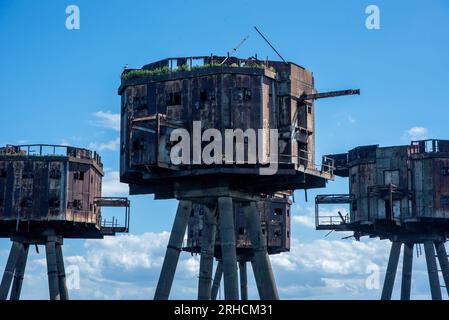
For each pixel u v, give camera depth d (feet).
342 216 246.06
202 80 163.22
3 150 227.61
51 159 225.15
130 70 173.68
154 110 166.20
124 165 169.68
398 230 244.42
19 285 234.38
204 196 164.55
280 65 168.35
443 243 243.81
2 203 223.30
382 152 241.76
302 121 169.78
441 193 234.38
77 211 225.56
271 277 166.71
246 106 161.79
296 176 166.71
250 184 169.17
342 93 165.27
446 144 237.86
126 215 237.04
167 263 164.04
